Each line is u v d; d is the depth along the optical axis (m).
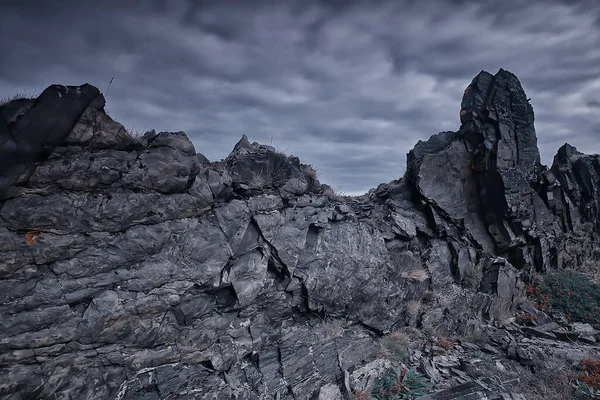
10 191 4.71
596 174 19.31
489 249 13.40
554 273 14.60
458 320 11.30
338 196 10.85
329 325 8.99
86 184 5.42
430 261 11.80
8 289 4.75
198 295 6.84
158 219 6.29
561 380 8.70
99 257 5.57
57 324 5.10
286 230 8.38
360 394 7.88
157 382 6.12
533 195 14.80
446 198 12.98
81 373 5.32
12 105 4.77
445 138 16.17
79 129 5.31
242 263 7.50
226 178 7.46
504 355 10.01
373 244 10.33
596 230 18.52
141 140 6.31
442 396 7.83
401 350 9.42
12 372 4.72
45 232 5.05
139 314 5.92
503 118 14.06
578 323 12.26
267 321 8.05
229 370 7.10
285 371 7.71
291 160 9.54
